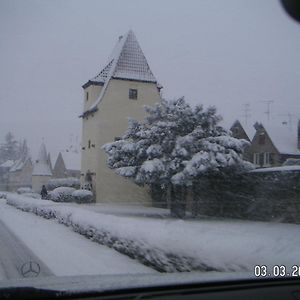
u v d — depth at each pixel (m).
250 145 23.00
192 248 7.48
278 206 17.95
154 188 20.25
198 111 20.66
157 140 20.38
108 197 21.16
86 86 25.45
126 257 9.12
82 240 11.55
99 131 24.02
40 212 17.80
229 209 18.91
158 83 26.19
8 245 10.28
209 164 19.25
